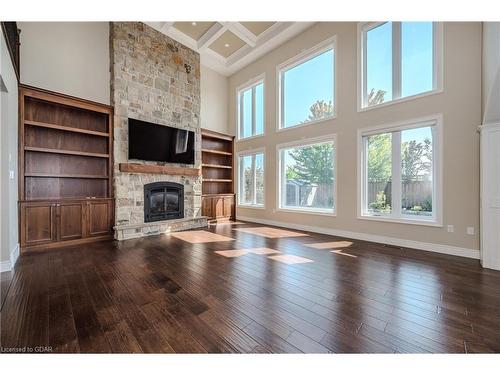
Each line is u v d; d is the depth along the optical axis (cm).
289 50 595
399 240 409
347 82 480
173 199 564
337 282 251
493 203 293
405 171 410
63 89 424
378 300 211
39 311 191
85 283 248
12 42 314
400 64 415
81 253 360
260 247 399
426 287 238
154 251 373
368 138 458
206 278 262
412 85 402
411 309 195
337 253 362
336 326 171
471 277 264
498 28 261
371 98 454
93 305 201
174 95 571
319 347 149
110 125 463
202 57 683
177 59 580
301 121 586
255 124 710
